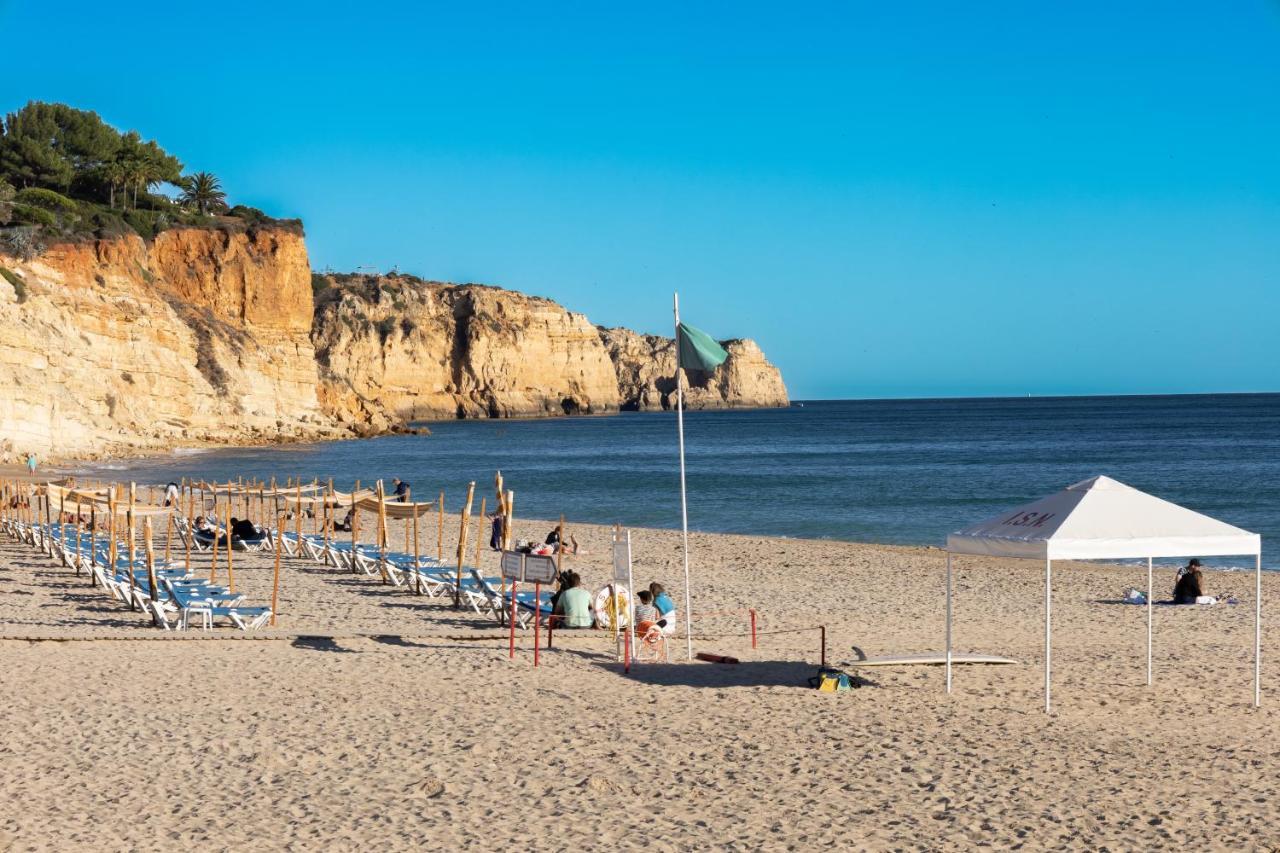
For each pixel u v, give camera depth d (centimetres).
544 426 17338
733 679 1520
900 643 1850
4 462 6938
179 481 6000
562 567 2988
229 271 11062
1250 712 1327
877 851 887
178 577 2284
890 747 1176
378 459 9056
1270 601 2422
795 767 1108
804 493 6094
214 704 1354
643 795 1024
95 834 920
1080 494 1295
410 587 2442
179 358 9556
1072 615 2216
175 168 12788
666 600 1875
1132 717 1303
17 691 1407
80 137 11494
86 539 3077
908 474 7588
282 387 11288
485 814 974
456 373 18850
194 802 1002
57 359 7781
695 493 6141
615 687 1466
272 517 4334
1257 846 888
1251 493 5881
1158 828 929
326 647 1723
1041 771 1089
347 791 1036
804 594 2539
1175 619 2141
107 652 1659
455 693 1423
